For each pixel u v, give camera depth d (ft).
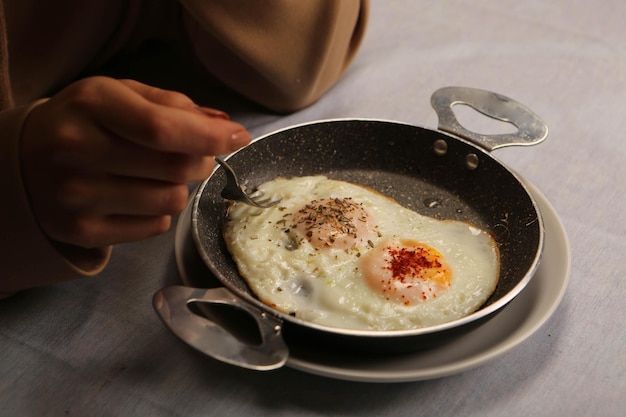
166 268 1.44
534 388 1.28
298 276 1.41
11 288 1.30
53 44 1.68
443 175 1.60
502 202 1.51
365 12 1.86
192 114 1.11
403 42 2.13
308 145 1.61
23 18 1.64
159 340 1.32
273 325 1.17
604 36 2.16
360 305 1.37
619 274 1.47
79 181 1.14
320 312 1.36
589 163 1.74
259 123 1.80
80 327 1.33
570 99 1.93
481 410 1.25
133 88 1.18
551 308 1.30
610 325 1.38
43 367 1.28
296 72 1.73
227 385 1.26
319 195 1.55
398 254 1.44
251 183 1.58
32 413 1.22
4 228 1.19
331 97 1.91
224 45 1.68
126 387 1.25
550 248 1.42
